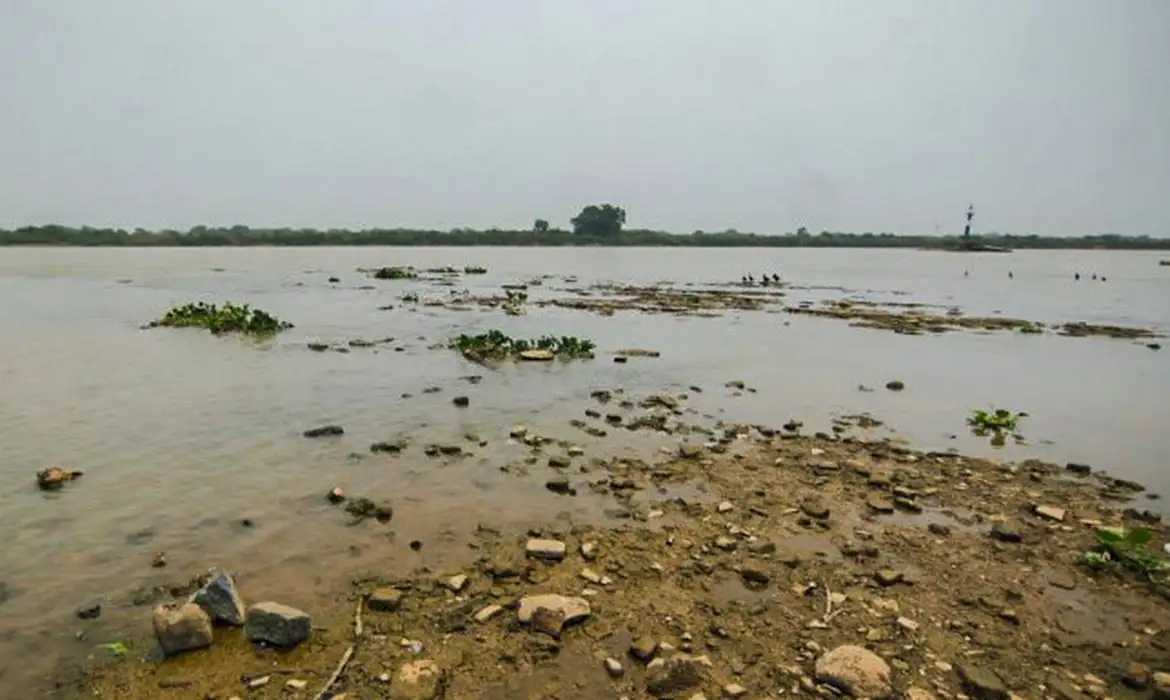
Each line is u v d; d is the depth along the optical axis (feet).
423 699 16.20
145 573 22.00
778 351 72.13
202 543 24.23
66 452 34.24
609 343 76.02
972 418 45.11
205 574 22.04
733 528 26.48
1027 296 163.32
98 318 91.66
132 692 16.29
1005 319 109.29
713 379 56.29
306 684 16.72
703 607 20.79
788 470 33.42
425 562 23.13
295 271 221.05
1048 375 61.11
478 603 20.62
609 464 33.71
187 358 61.67
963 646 18.92
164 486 29.66
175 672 17.10
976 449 38.29
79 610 19.75
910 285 200.23
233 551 23.66
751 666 17.87
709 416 43.96
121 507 27.30
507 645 18.56
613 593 21.52
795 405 47.75
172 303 113.39
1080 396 52.54
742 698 16.57
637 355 67.36
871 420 43.96
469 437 37.78
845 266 348.79
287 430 38.60
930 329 93.81
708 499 29.48
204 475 31.09
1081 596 21.75
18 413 41.75
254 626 18.47
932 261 447.83
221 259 327.26
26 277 177.78
